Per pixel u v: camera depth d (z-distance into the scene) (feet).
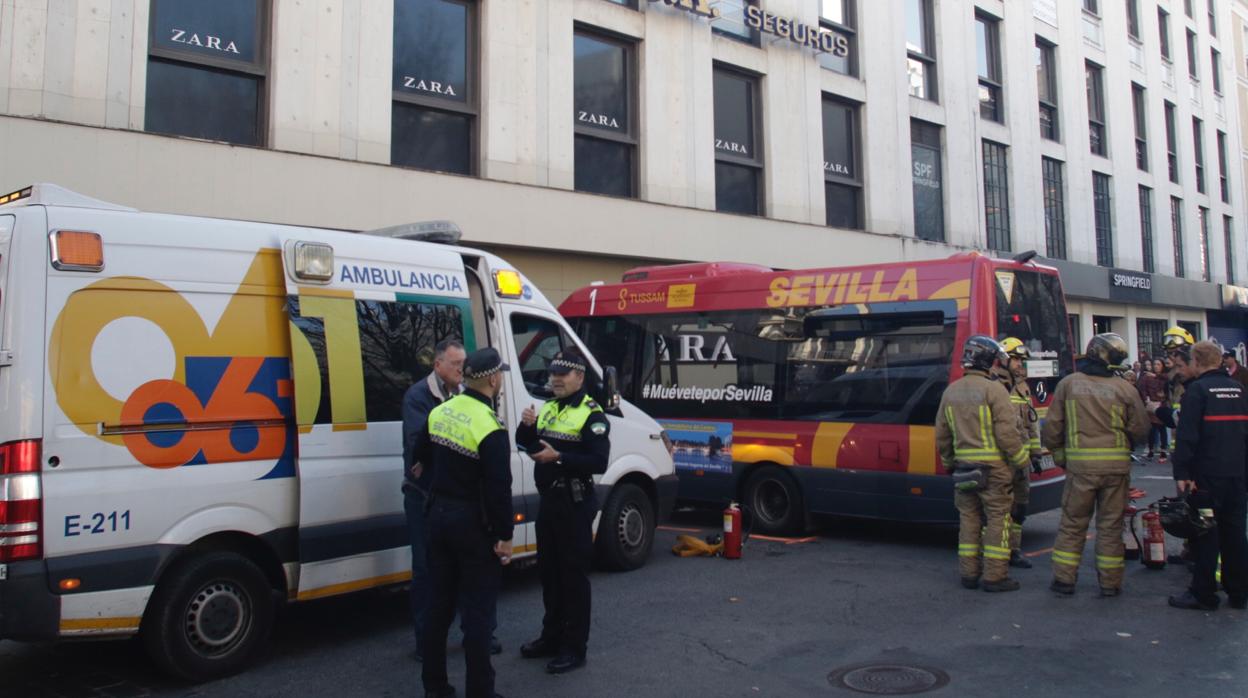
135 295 16.58
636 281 37.37
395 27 41.98
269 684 17.26
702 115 53.31
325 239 19.61
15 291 15.34
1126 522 26.84
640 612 21.72
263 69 37.91
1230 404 20.65
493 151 44.11
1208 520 20.63
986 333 27.96
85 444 15.64
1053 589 22.80
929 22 69.51
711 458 33.65
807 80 59.26
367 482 19.60
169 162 34.27
